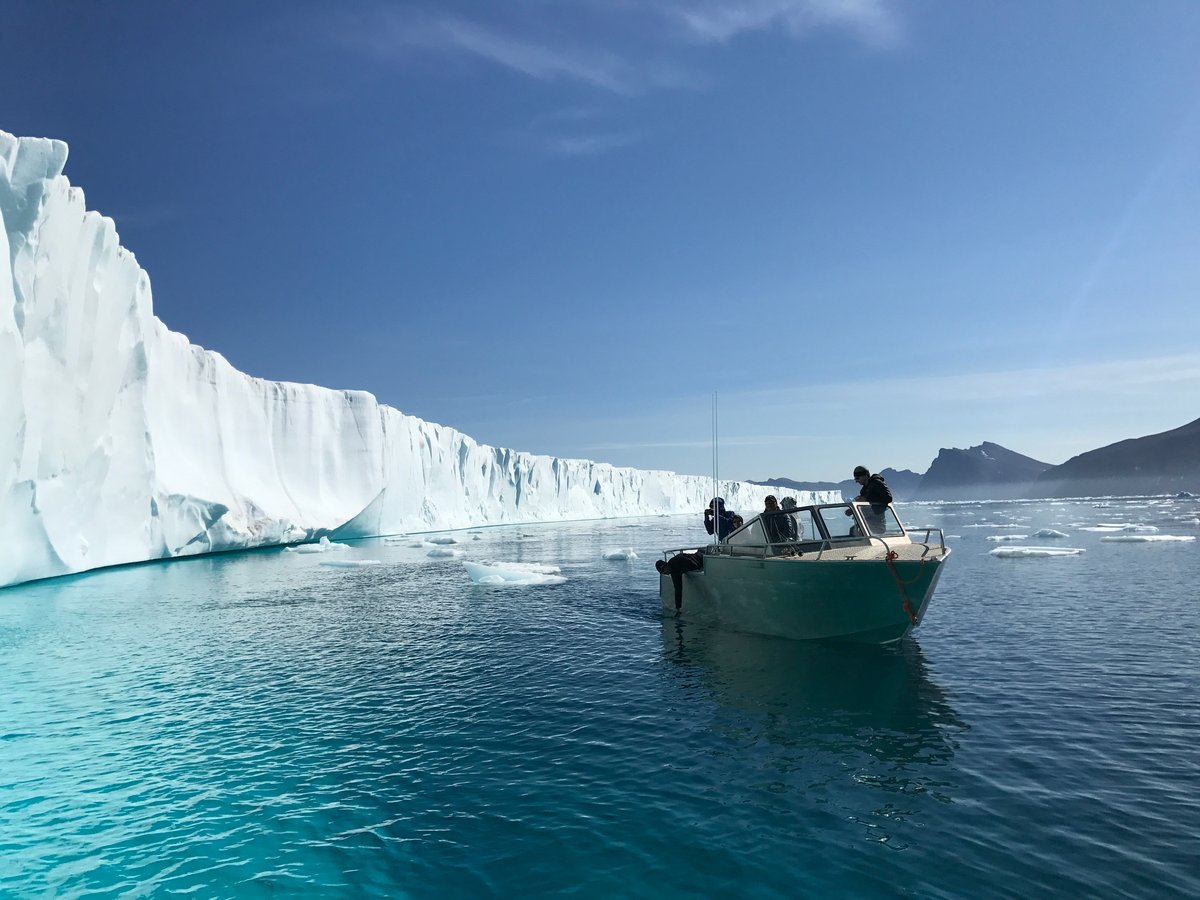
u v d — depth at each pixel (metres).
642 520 79.31
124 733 7.12
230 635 12.33
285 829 5.04
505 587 18.75
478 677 9.23
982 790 5.34
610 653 10.44
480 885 4.25
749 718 7.20
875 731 6.72
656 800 5.34
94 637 12.20
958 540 35.47
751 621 11.10
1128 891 3.93
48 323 18.59
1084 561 22.45
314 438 42.06
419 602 16.17
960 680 8.42
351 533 42.41
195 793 5.67
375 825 5.07
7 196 16.88
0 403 16.03
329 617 14.18
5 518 17.83
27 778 6.00
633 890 4.13
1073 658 9.46
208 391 34.66
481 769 6.06
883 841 4.60
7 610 15.26
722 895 4.05
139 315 25.36
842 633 9.87
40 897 4.23
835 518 10.37
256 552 33.47
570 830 4.91
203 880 4.39
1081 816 4.87
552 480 75.12
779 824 4.89
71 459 20.39
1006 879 4.09
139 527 25.81
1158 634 10.98
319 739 6.91
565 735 6.87
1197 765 5.74
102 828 5.09
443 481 55.41
